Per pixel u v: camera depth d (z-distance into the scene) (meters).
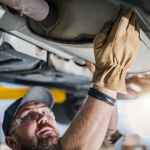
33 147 0.94
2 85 2.88
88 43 0.71
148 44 0.84
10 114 1.07
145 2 0.34
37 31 0.75
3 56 1.08
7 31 0.88
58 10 0.68
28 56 1.15
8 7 0.58
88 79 2.02
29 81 2.30
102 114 0.67
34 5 0.57
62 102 2.86
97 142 0.68
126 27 0.64
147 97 1.86
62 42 0.72
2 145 4.48
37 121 1.00
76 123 0.70
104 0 0.63
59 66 1.34
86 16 0.66
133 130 6.71
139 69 1.10
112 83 0.65
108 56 0.65
